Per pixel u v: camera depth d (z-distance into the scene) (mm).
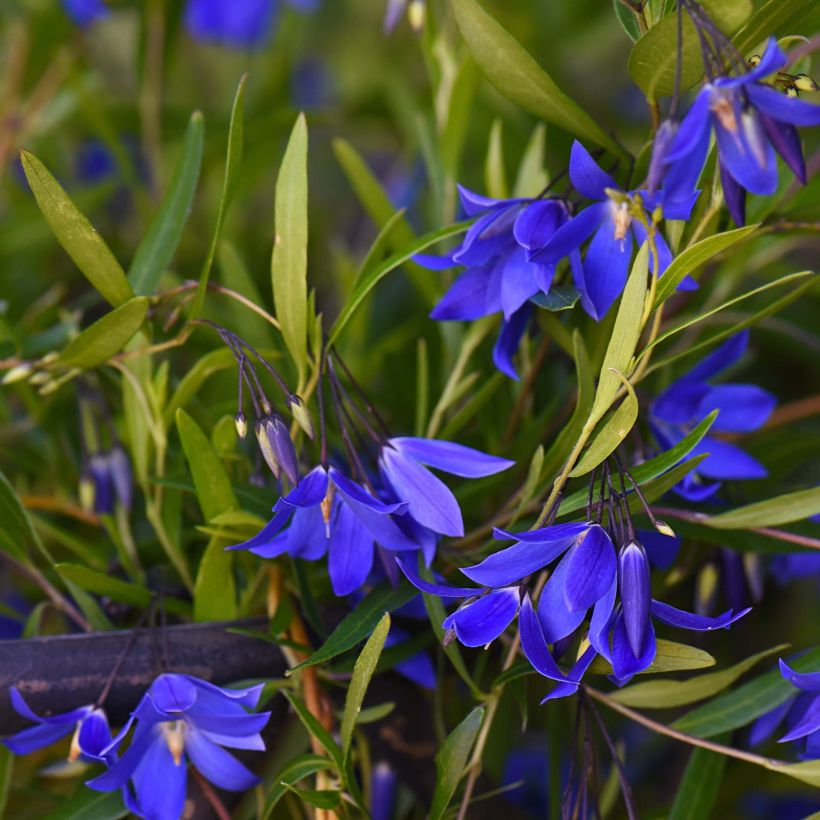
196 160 346
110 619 349
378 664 332
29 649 322
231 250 362
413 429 381
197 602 333
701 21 298
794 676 311
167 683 319
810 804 406
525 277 319
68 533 385
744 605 355
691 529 335
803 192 368
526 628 308
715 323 385
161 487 349
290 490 321
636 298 307
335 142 365
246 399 365
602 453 309
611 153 328
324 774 328
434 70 387
